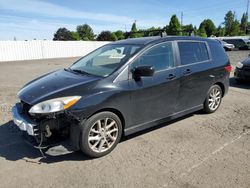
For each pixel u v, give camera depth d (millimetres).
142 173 3305
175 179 3162
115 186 3041
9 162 3605
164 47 4500
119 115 3947
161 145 4102
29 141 3688
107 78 3764
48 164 3551
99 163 3572
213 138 4371
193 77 4879
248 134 4539
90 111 3488
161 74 4316
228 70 5812
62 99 3383
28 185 3076
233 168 3402
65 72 4465
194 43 5129
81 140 3516
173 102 4625
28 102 3506
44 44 25781
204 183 3076
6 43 22844
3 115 5574
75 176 3256
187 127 4867
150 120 4336
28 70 14297
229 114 5664
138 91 3992
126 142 4207
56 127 3439
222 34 70625
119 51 4383
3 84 9594
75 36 55094
